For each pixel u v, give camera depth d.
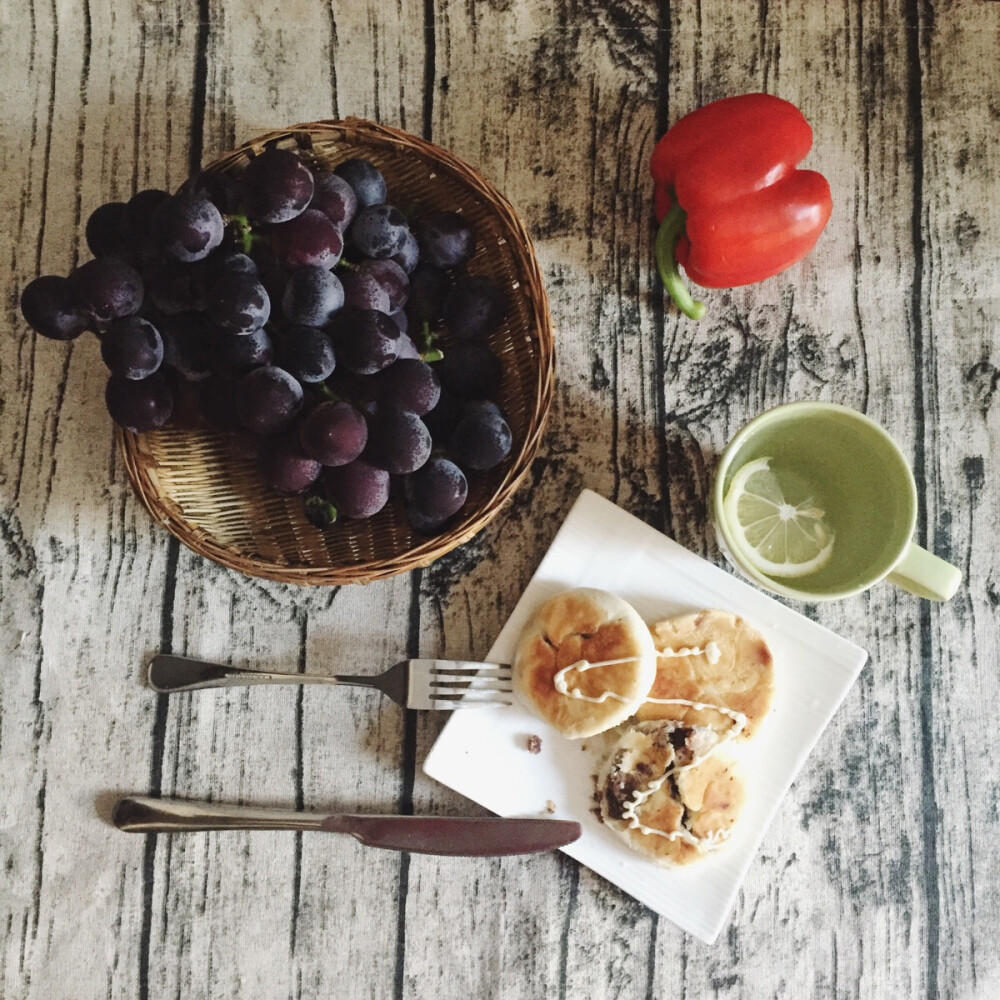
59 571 0.61
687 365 0.62
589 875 0.60
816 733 0.58
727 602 0.59
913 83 0.62
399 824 0.57
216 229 0.52
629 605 0.58
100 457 0.61
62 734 0.60
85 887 0.60
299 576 0.54
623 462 0.61
